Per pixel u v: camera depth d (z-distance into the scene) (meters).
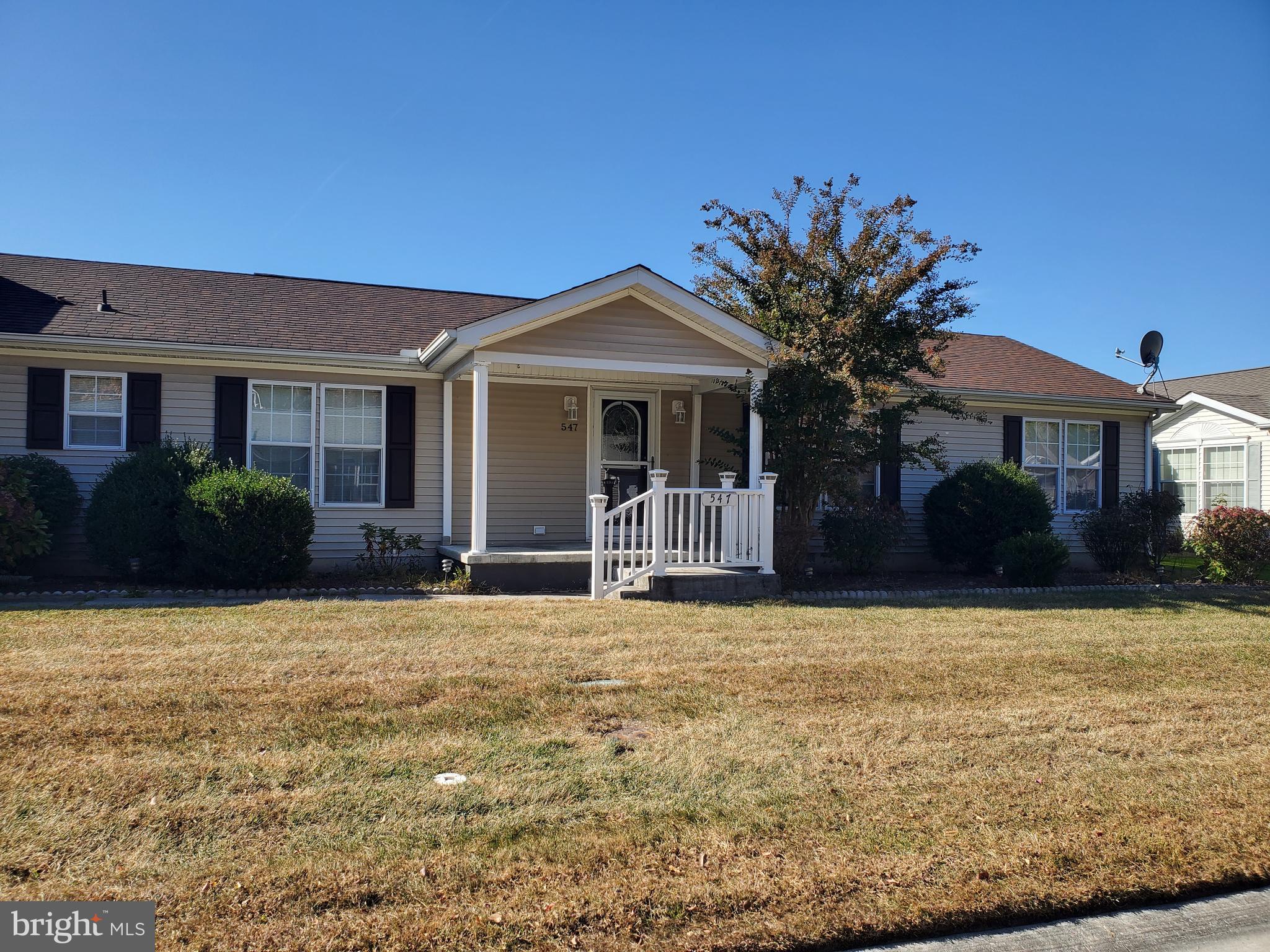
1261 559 12.83
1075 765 4.79
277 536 9.96
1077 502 15.58
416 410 12.27
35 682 5.77
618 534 13.47
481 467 10.63
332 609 8.77
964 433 14.80
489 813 3.96
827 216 11.75
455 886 3.30
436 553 12.31
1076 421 15.62
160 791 4.06
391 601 9.45
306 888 3.25
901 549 14.31
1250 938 3.32
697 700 5.82
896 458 11.95
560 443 13.25
